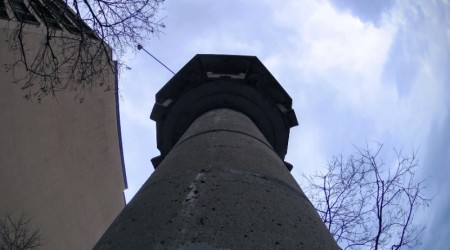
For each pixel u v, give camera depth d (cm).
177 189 302
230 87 690
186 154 381
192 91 697
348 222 804
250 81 696
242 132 456
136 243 253
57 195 2377
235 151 377
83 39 782
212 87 690
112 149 3091
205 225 251
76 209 2558
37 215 2166
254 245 242
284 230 264
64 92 2375
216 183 304
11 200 1995
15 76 1923
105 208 2967
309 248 257
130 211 306
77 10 711
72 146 2558
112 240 274
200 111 693
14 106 2038
